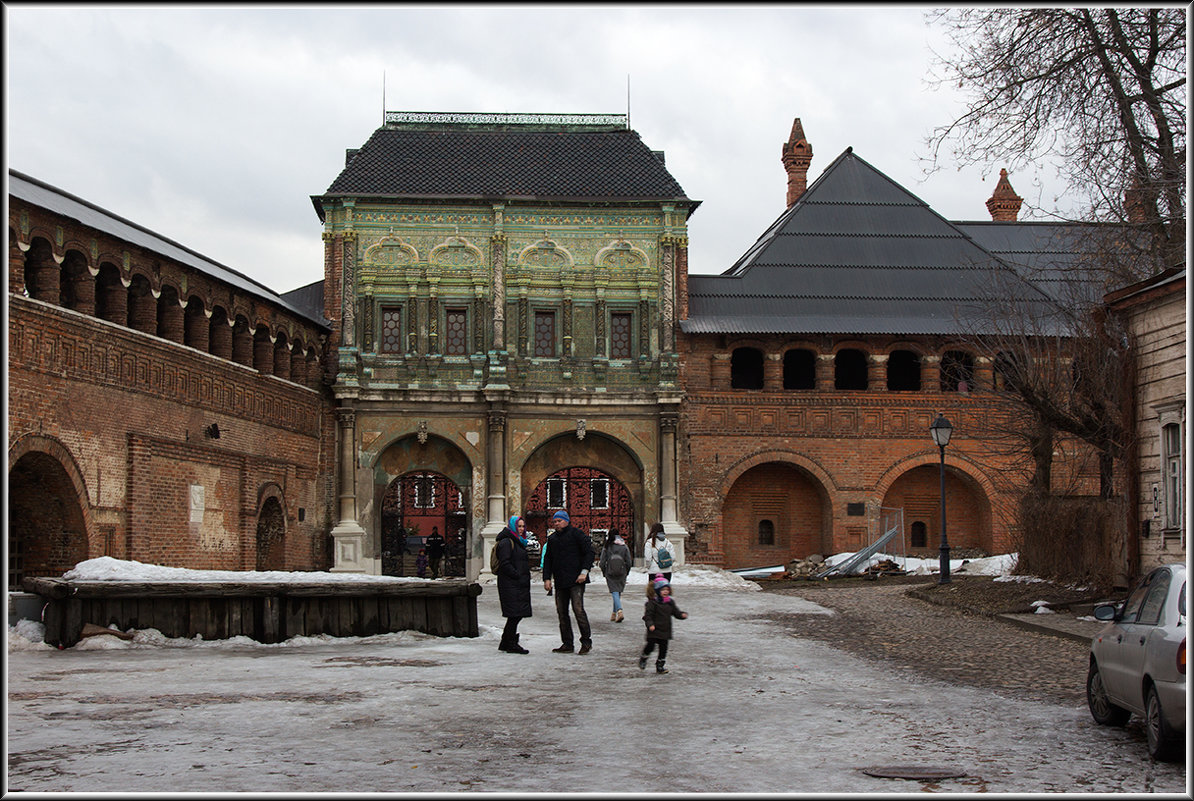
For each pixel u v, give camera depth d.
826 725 13.44
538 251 47.03
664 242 46.78
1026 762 11.44
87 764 10.84
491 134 48.72
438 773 10.66
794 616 27.17
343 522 44.94
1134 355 26.50
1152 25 28.09
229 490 36.28
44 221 27.25
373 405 45.88
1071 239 49.25
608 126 49.44
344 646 21.27
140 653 19.91
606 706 14.63
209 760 11.06
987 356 45.06
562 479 48.44
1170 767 11.23
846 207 50.03
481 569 45.22
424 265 46.56
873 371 46.62
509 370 46.28
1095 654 13.60
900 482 47.78
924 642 22.31
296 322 42.75
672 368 46.28
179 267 33.81
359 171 47.00
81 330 28.30
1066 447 44.12
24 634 20.56
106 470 29.34
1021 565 32.12
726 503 47.47
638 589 36.25
